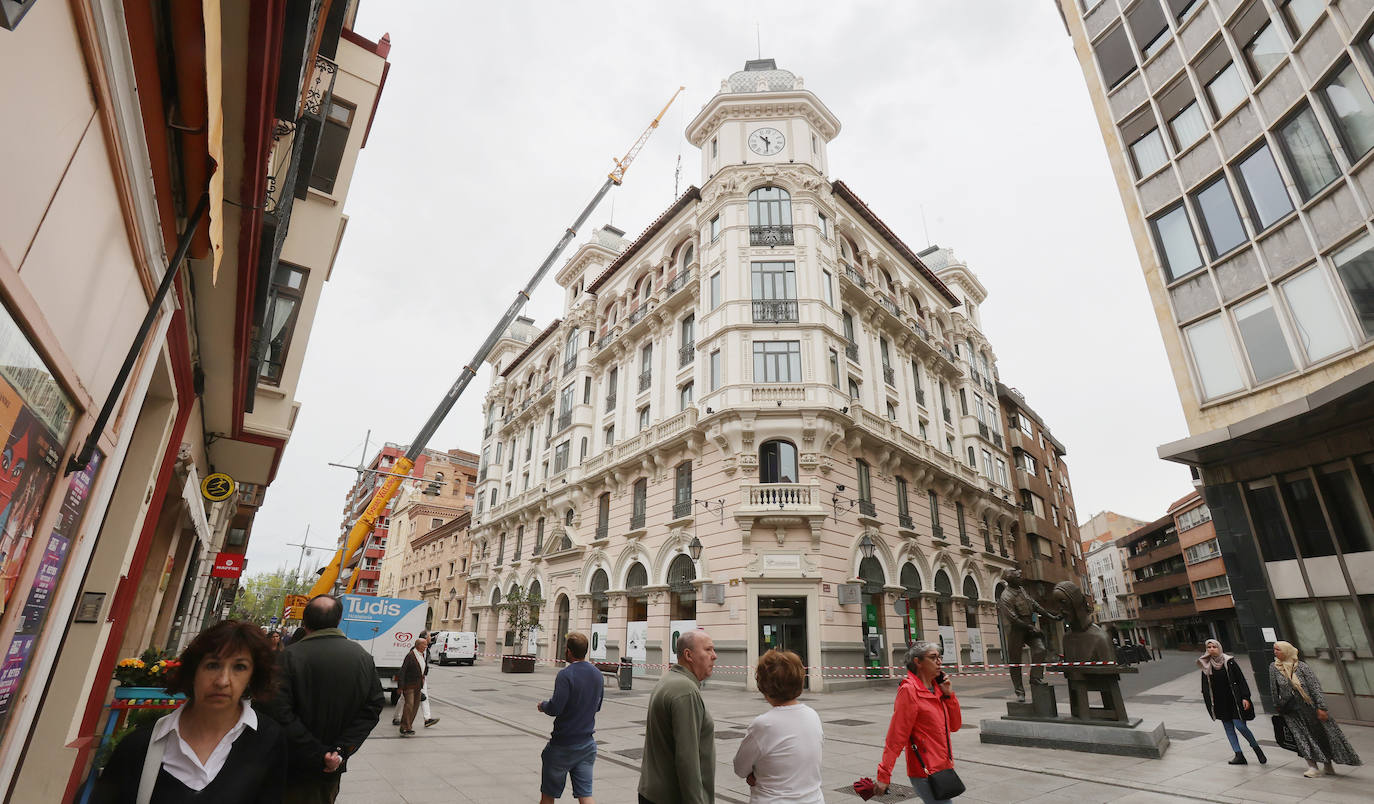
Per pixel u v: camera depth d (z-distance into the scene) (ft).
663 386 87.15
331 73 24.62
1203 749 30.17
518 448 132.36
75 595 13.83
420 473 212.84
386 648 48.26
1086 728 29.78
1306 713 25.30
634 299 102.58
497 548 129.18
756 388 71.56
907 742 13.93
